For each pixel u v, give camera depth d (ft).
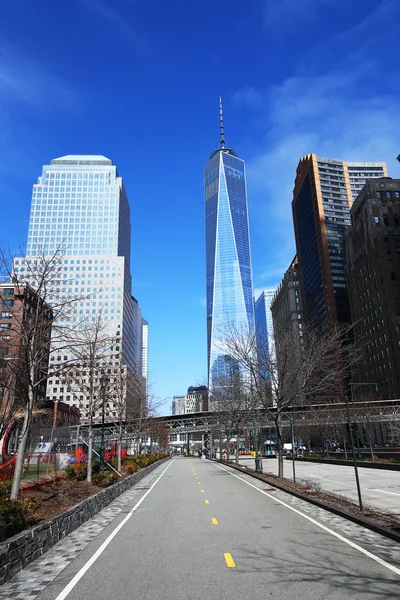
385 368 361.92
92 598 21.88
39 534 30.83
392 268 377.30
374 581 23.80
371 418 214.48
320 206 569.64
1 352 49.03
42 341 49.90
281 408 91.56
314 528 38.88
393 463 123.03
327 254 540.11
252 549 31.40
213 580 24.41
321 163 595.47
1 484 52.13
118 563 28.30
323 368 102.37
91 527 40.91
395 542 32.99
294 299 617.21
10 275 47.70
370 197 407.44
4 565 24.95
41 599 21.77
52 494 53.26
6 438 94.73
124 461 118.73
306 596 21.65
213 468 151.33
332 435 254.27
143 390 178.70
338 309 515.50
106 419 223.71
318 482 87.66
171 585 23.67
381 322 373.61
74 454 115.14
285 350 95.04
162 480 98.07
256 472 112.68
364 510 46.19
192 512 49.67
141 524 42.32
